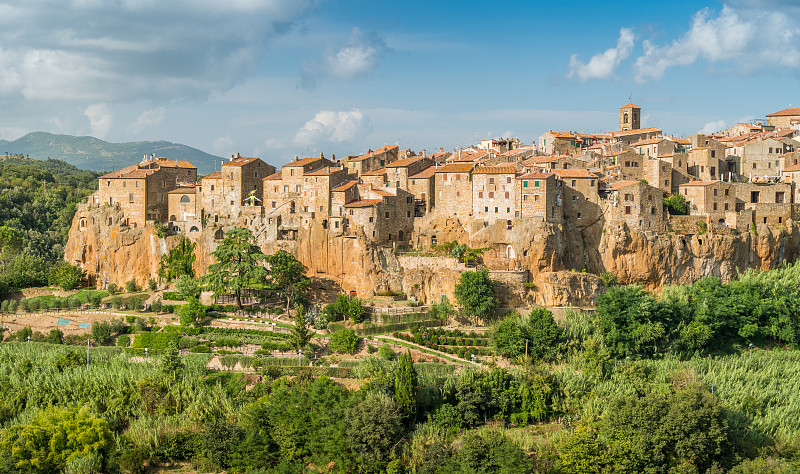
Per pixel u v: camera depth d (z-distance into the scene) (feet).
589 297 577.02
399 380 437.99
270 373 477.36
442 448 402.52
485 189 608.19
